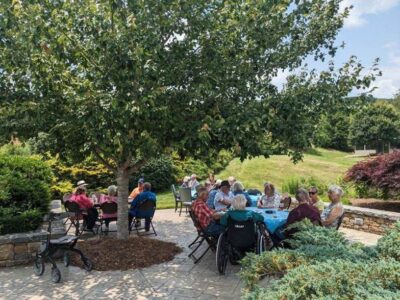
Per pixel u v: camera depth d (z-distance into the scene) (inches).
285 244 246.7
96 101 214.2
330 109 265.4
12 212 283.7
